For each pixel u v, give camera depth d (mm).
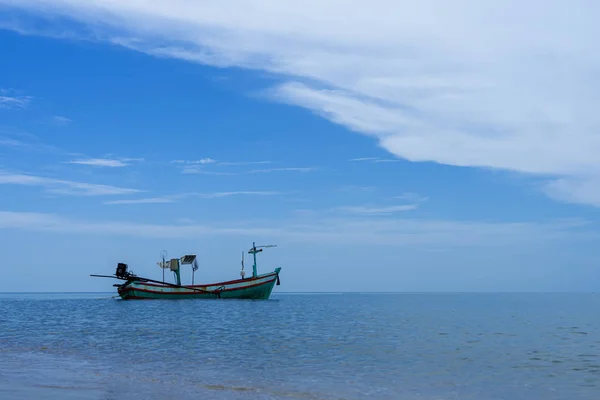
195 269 87312
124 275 84562
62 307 81688
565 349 32969
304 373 23375
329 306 101625
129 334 39094
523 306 114062
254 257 90812
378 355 29281
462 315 71562
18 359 26672
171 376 22188
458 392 20031
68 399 17531
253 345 33188
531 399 19031
